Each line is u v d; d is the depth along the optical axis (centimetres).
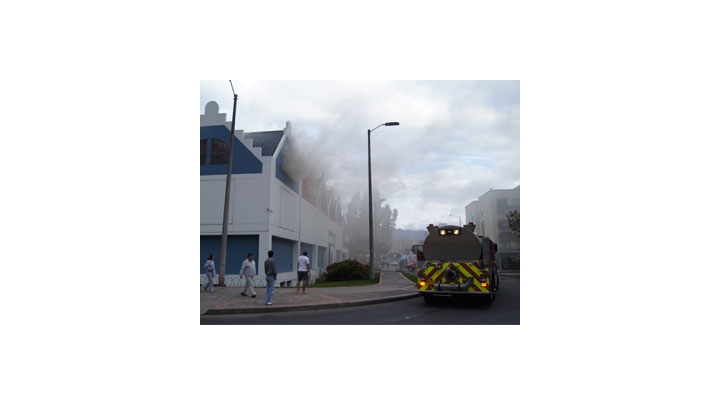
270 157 2041
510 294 1666
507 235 4447
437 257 1306
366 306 1288
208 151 2092
